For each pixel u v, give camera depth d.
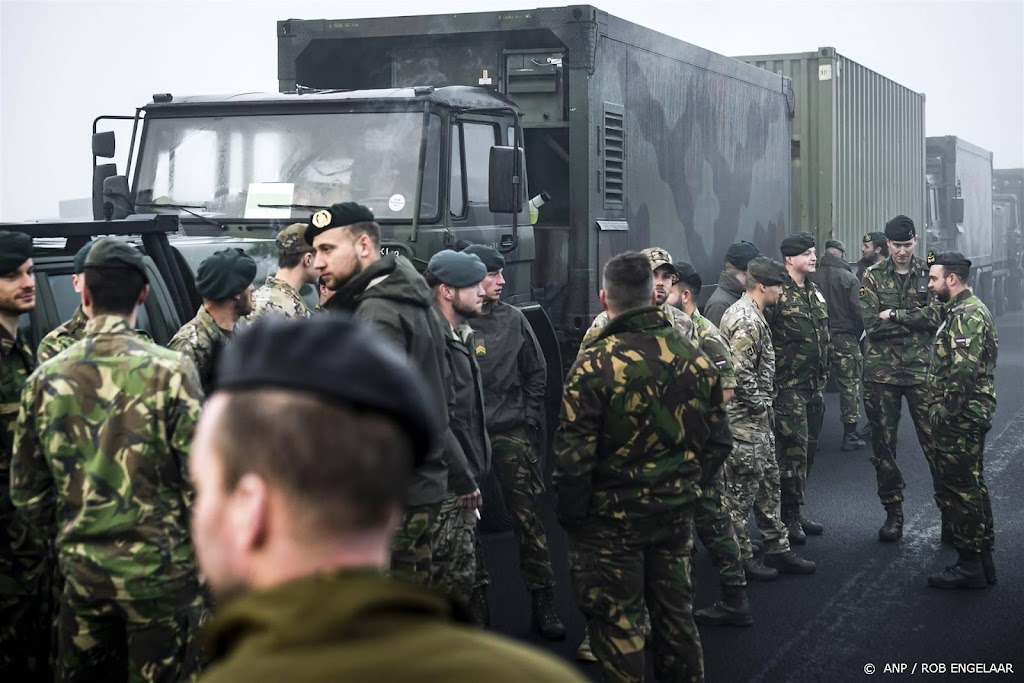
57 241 5.43
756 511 6.91
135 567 3.50
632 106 8.99
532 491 6.00
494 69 8.93
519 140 7.87
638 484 4.21
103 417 3.53
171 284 4.97
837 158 13.66
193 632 3.65
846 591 6.56
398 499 1.17
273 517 1.14
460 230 7.36
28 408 3.60
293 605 1.08
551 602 5.93
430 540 4.53
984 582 6.59
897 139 16.64
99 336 3.59
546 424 8.36
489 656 1.06
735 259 7.66
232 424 1.14
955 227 20.72
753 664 5.42
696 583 6.70
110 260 3.58
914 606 6.27
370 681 1.02
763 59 13.62
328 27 9.13
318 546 1.14
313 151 7.32
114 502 3.52
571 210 8.32
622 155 8.81
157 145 7.61
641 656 4.27
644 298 4.32
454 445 4.71
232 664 1.06
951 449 6.53
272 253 5.74
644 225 9.23
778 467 7.18
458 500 4.76
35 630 4.19
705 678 5.24
